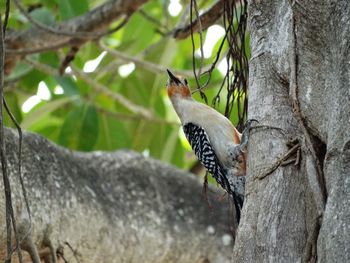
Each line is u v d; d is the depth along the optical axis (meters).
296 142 7.57
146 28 16.53
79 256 11.35
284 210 7.25
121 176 12.75
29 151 10.95
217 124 10.45
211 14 10.74
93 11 13.63
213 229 13.30
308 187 7.14
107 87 16.39
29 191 10.56
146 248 12.38
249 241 7.24
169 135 16.48
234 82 9.49
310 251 6.73
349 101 6.57
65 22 13.80
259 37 8.23
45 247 10.75
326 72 7.27
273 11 8.23
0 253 10.19
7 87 15.55
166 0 16.22
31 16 13.65
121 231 12.02
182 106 10.96
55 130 16.28
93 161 12.58
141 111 16.39
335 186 6.38
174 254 12.78
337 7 7.16
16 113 15.25
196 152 10.65
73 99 15.16
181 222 12.98
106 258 11.80
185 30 11.13
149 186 12.99
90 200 11.68
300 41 7.46
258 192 7.48
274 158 7.56
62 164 11.55
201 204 13.46
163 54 15.86
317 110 7.23
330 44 7.25
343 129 6.52
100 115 16.19
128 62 15.75
